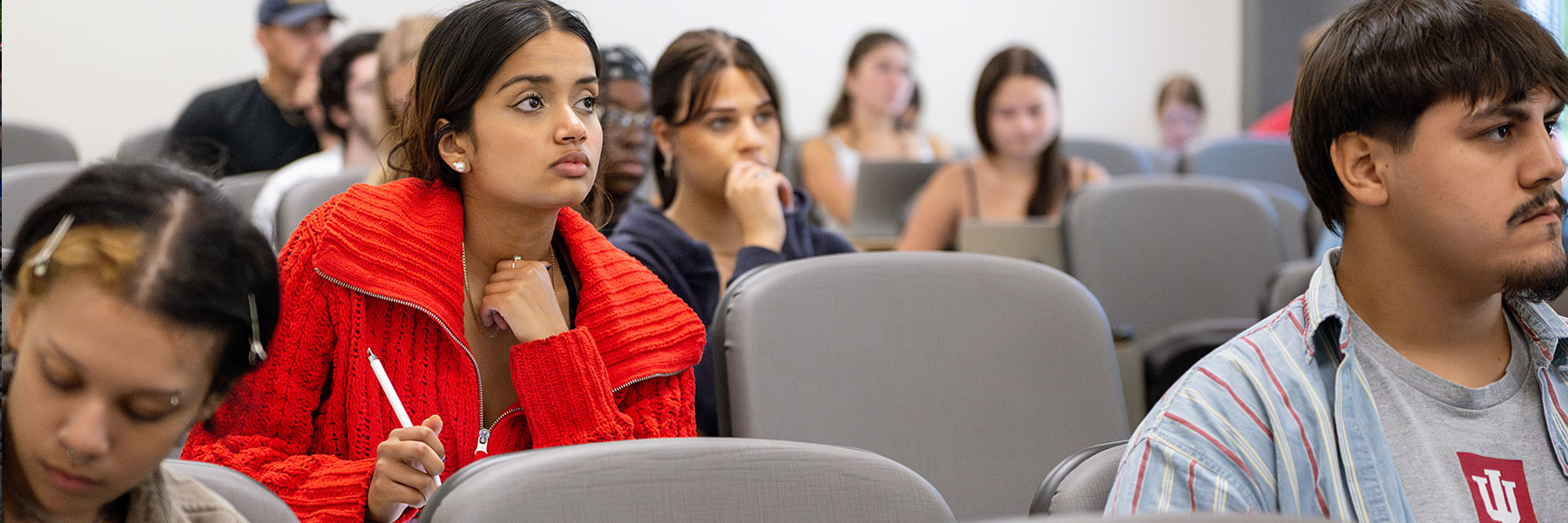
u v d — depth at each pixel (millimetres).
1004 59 3475
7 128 3631
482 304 1520
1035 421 1702
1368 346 1096
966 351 1693
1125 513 1031
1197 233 3062
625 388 1556
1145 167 5117
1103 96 7262
